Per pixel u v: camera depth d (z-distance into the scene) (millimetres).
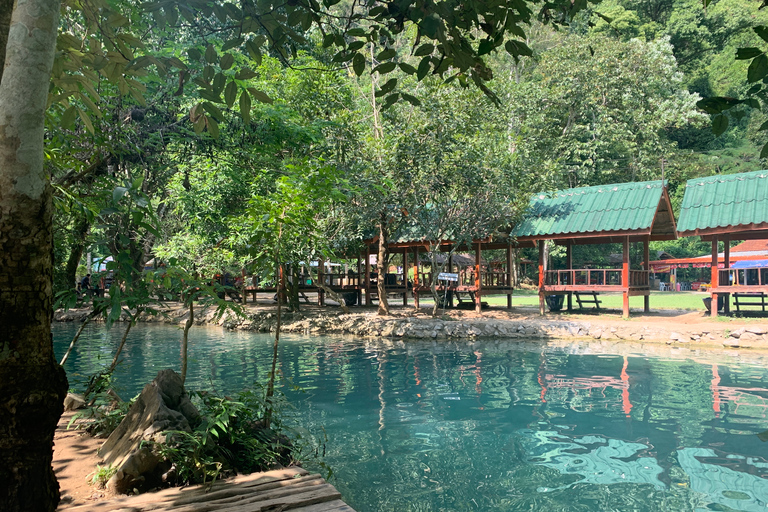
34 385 2242
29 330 2229
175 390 4953
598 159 37000
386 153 17516
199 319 21375
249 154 12172
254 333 18594
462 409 7961
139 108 9789
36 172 2221
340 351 14000
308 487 4223
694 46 50125
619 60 36531
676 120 37188
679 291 42625
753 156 46500
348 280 26141
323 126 16297
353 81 22344
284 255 6270
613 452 5977
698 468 5469
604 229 19156
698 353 13172
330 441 6477
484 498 4730
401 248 25766
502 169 19062
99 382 6758
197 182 17734
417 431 6867
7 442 2189
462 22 3104
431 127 17141
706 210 18641
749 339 14117
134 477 4074
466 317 19875
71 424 6004
